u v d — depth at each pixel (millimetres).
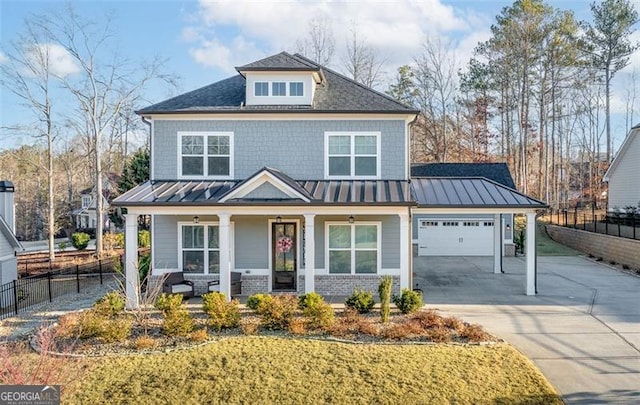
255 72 18203
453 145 49125
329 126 18094
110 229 48875
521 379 10117
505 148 48562
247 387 9711
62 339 12289
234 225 17984
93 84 32781
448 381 9930
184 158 18266
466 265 26594
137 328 13180
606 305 16438
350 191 16891
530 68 44406
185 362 10852
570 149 57875
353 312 14414
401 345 11891
